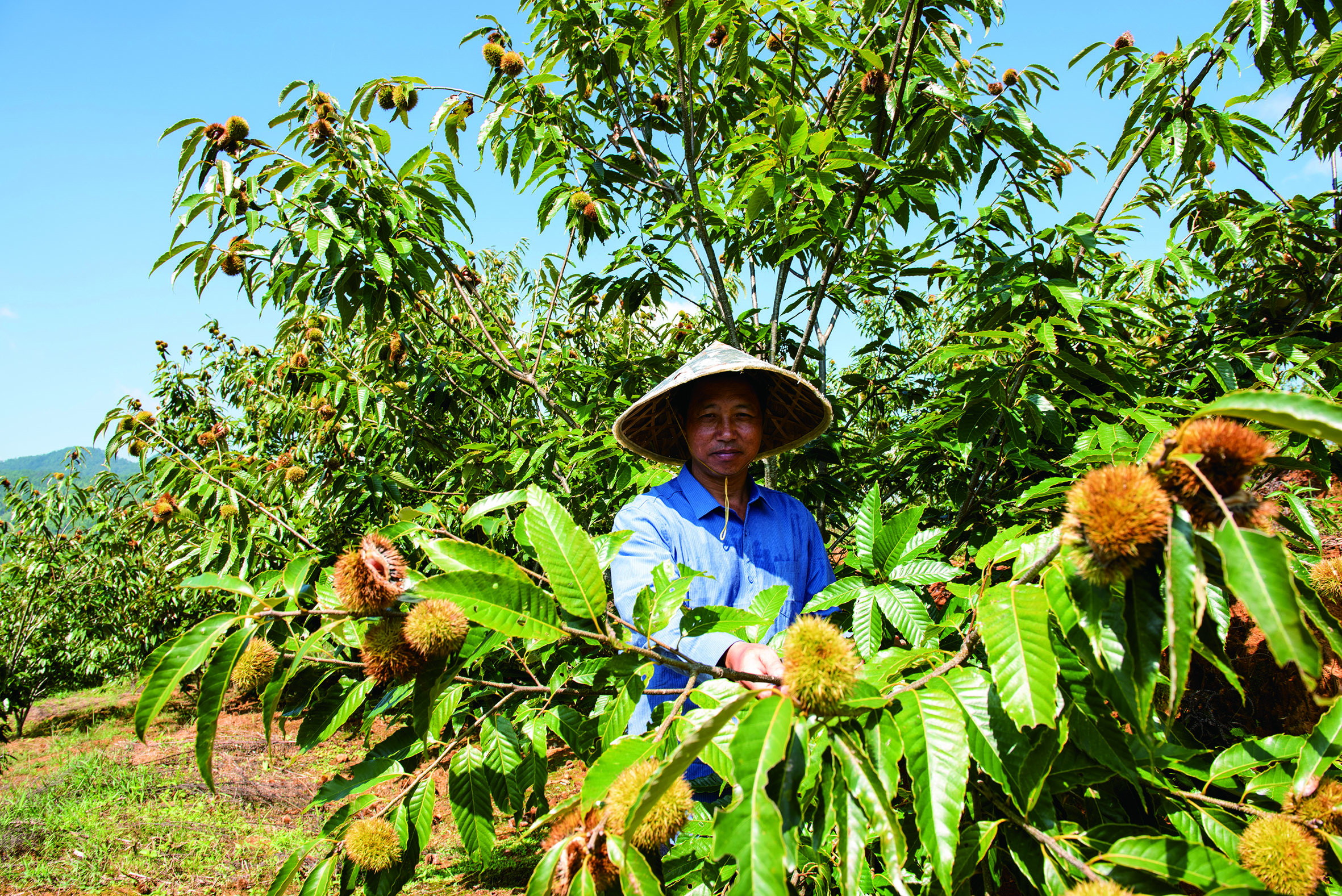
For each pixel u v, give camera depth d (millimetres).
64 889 4691
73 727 9758
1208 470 836
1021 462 2535
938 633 1531
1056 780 1309
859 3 3197
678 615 1599
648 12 3457
